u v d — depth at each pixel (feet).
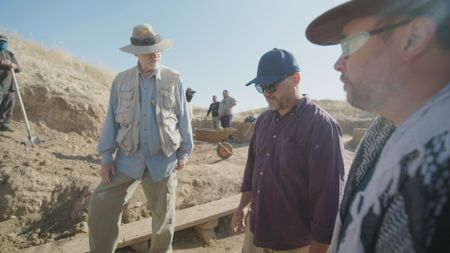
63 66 39.81
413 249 2.01
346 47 3.01
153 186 9.83
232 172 20.47
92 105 25.99
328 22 3.12
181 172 18.45
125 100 9.37
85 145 22.90
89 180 15.29
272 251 6.91
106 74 50.34
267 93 6.32
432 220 1.90
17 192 13.48
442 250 1.88
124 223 13.67
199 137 35.27
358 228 2.51
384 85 2.67
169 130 9.63
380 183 2.36
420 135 2.15
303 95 6.63
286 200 6.42
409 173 2.10
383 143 3.02
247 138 43.60
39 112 23.59
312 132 6.03
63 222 13.33
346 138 54.54
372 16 2.72
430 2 2.29
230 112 44.11
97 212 9.12
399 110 2.68
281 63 6.20
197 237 13.94
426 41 2.34
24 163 15.38
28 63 31.40
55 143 21.08
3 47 19.34
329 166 5.82
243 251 7.93
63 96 24.81
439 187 1.90
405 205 2.10
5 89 19.54
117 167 9.42
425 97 2.48
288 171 6.33
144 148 9.32
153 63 9.34
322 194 5.84
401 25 2.49
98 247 9.19
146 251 12.29
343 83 3.15
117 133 9.61
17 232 12.53
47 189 14.15
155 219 10.10
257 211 6.81
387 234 2.23
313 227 5.90
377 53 2.69
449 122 2.04
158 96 9.55
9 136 19.57
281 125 6.56
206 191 17.25
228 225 15.06
